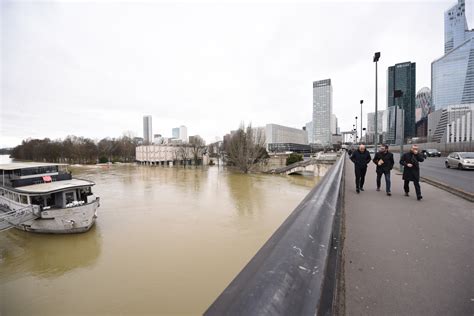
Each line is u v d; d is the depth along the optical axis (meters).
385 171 6.59
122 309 9.34
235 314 0.82
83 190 19.30
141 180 45.16
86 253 14.20
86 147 89.50
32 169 20.81
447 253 2.56
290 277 1.07
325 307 1.17
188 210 23.12
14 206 17.86
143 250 14.52
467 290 1.81
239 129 57.84
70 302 9.80
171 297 9.99
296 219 1.83
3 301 9.95
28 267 12.71
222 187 35.75
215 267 12.45
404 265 2.25
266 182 40.25
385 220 3.89
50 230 16.91
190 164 86.44
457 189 6.59
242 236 16.61
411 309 1.58
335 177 4.29
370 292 1.78
